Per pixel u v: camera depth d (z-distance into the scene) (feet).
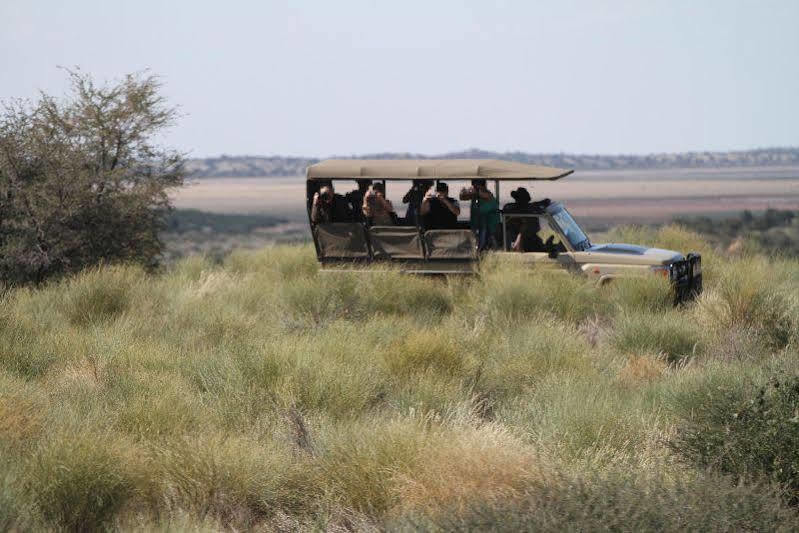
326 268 184.34
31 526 69.97
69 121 205.98
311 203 184.65
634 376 118.32
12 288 185.16
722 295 156.46
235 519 77.41
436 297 168.25
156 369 118.01
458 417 96.27
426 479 76.54
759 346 132.16
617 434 89.61
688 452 81.87
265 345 120.98
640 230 253.44
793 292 167.12
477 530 61.67
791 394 84.48
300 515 77.66
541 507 63.57
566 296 159.33
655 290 159.63
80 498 75.92
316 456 86.58
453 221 179.52
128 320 148.97
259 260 229.25
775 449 77.25
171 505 77.92
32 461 79.51
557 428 90.63
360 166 178.60
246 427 96.58
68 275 194.59
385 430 87.20
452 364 118.42
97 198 207.10
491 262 171.73
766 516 64.18
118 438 86.99
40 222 198.90
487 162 175.42
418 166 176.24
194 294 173.06
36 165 200.54
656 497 64.59
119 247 209.26
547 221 172.76
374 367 115.24
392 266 180.14
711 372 106.42
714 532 61.46
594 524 60.44
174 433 90.84
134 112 208.23
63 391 107.04
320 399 104.63
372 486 78.28
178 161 218.79
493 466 77.15
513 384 114.62
